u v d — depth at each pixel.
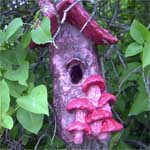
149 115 1.07
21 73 0.70
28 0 0.94
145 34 0.74
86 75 0.76
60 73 0.76
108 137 0.76
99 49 0.92
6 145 0.87
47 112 0.65
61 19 0.75
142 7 1.09
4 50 0.72
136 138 1.12
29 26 0.80
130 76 0.84
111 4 1.03
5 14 0.90
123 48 0.99
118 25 0.96
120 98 0.99
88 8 0.98
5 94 0.66
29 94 0.68
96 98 0.74
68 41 0.76
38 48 0.88
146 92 0.81
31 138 0.97
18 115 0.70
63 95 0.76
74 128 0.71
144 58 0.70
